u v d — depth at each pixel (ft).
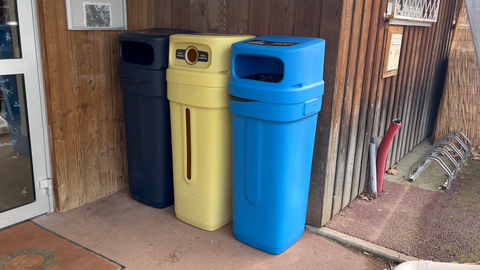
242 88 7.24
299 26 8.22
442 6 14.62
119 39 9.27
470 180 12.80
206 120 8.11
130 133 9.82
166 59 8.71
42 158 9.18
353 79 8.91
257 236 8.16
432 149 13.15
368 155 11.07
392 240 8.80
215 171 8.50
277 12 8.48
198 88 7.91
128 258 7.89
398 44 11.08
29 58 8.43
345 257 8.20
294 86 6.89
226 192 8.89
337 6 7.56
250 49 7.06
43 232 8.71
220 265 7.77
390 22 9.94
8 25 8.05
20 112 8.62
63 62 8.85
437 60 16.05
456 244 8.75
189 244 8.45
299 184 7.95
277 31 8.59
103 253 8.03
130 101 9.48
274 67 8.33
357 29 8.43
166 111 9.17
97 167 10.27
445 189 11.95
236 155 7.93
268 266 7.77
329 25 7.77
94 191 10.34
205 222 8.91
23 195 9.05
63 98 9.03
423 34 13.34
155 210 9.94
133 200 10.47
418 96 14.79
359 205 10.61
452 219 9.98
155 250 8.20
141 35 8.79
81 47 9.20
